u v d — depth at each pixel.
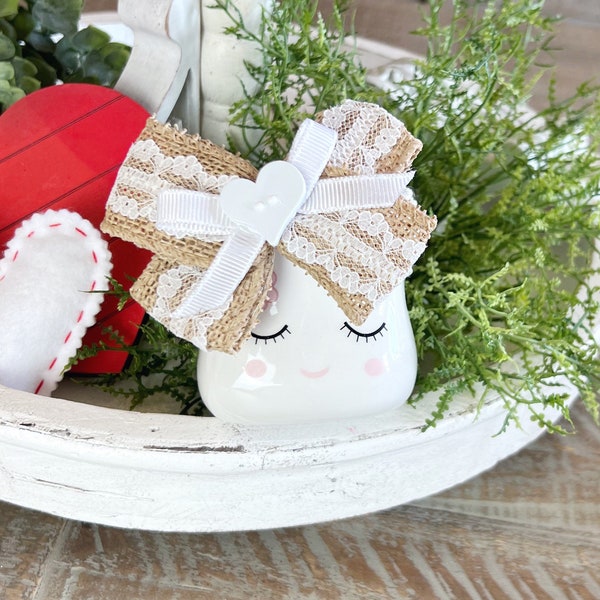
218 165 0.32
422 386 0.35
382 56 0.50
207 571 0.36
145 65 0.38
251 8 0.36
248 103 0.37
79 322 0.36
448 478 0.38
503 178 0.41
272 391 0.33
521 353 0.38
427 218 0.32
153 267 0.32
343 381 0.33
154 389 0.37
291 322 0.33
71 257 0.35
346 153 0.32
